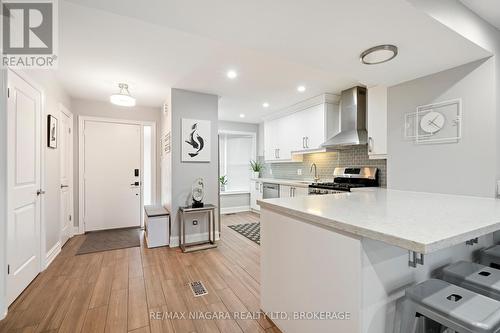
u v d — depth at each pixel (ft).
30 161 7.50
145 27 6.41
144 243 11.73
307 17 4.41
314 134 13.33
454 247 4.83
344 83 10.98
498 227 3.47
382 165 11.34
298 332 4.75
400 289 3.87
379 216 3.89
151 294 6.97
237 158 21.15
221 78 10.16
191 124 11.75
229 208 19.56
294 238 4.85
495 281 3.72
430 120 6.80
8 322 5.68
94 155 13.74
